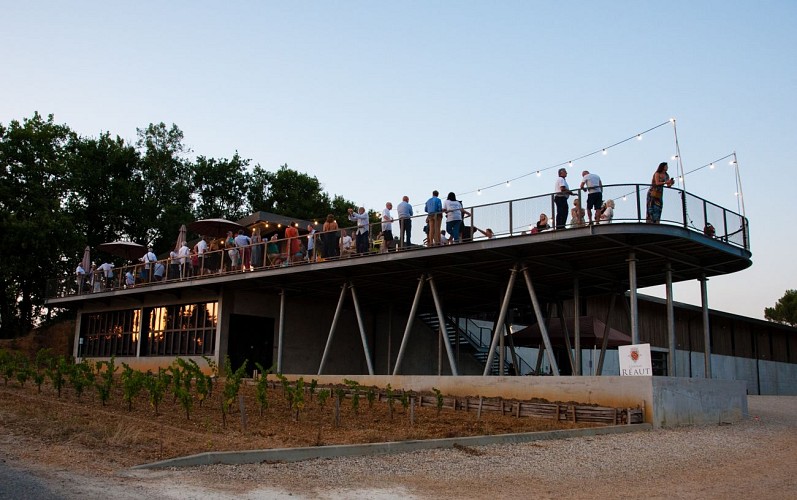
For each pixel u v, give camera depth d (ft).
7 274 131.34
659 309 123.34
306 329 94.58
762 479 30.63
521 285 78.79
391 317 95.25
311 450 31.37
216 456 28.84
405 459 32.09
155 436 34.30
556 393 53.88
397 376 65.98
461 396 59.11
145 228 168.55
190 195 185.88
